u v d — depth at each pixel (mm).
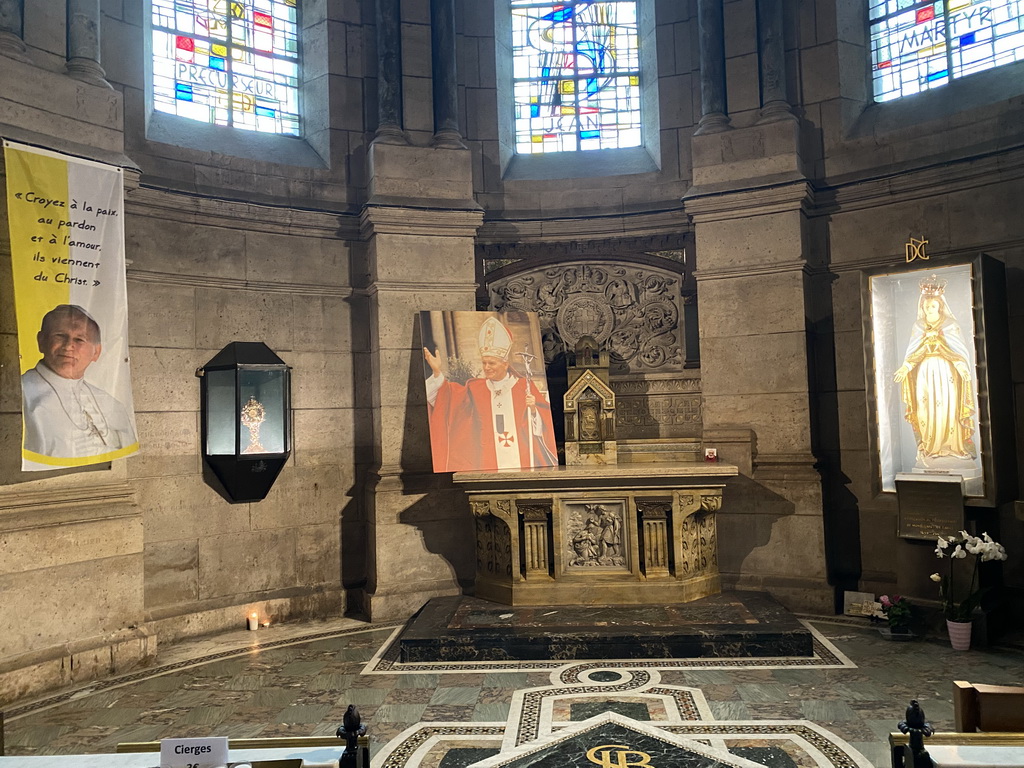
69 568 6195
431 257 8367
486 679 6062
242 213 7887
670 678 5957
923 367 7090
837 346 8109
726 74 8484
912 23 8258
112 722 5355
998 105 7254
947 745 2709
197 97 8219
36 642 5965
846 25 8312
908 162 7707
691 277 8734
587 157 9344
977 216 7367
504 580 7656
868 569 7887
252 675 6312
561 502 7508
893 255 7816
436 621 7074
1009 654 6355
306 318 8312
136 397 7254
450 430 7820
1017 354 7105
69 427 6000
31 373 5832
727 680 5883
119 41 7391
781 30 8266
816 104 8273
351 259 8578
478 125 9070
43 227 5969
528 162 9359
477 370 8039
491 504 7492
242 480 7586
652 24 9172
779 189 7930
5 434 5957
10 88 6066
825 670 6059
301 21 8977
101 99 6668
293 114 8867
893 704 5316
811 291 8188
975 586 6672
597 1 9484
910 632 6809
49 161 6039
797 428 7926
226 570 7707
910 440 7180
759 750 4629
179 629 7289
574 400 8016
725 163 8266
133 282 7289
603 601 7410
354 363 8555
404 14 8641
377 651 6879
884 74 8406
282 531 8047
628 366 8930
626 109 9453
